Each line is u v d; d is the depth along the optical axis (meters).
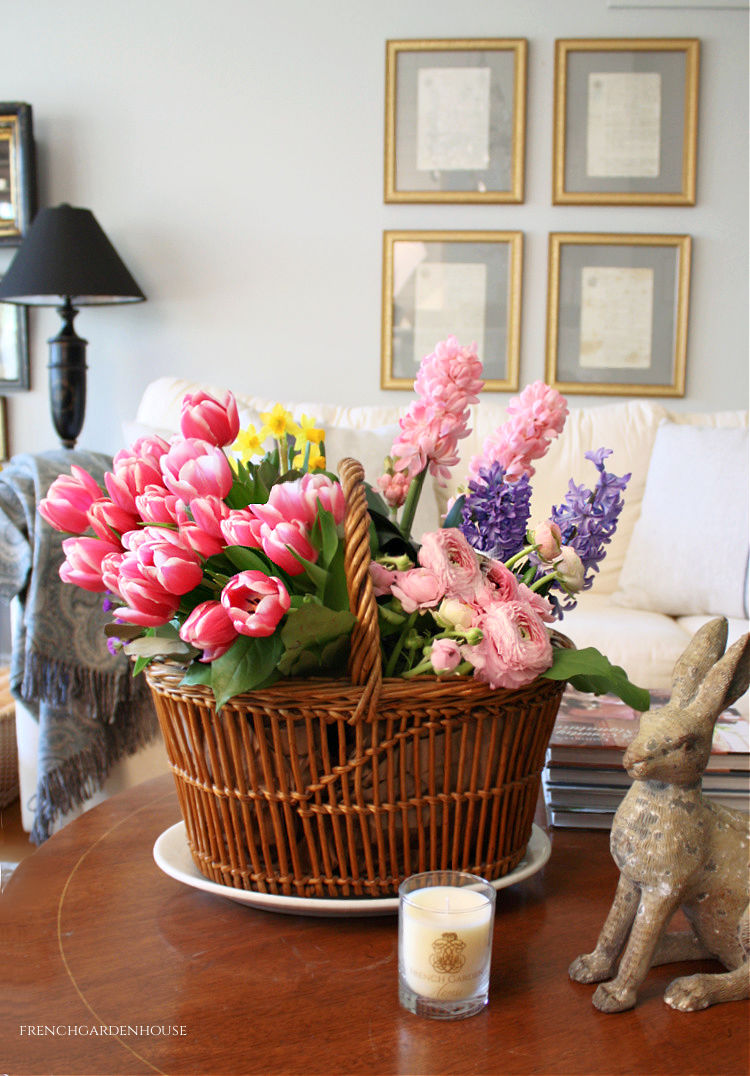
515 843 0.75
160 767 1.90
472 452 2.46
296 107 3.13
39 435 3.31
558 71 3.06
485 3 3.06
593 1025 0.59
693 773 0.60
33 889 0.79
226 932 0.71
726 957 0.63
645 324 3.13
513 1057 0.56
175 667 0.70
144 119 3.17
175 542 0.63
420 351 3.17
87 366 3.00
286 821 0.69
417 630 0.73
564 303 3.14
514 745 0.71
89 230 2.81
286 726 0.66
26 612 1.75
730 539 2.25
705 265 3.12
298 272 3.18
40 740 1.79
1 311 3.25
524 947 0.69
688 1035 0.58
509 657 0.64
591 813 0.93
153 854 0.85
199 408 0.70
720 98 3.07
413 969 0.60
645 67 3.06
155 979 0.64
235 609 0.61
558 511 0.80
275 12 3.11
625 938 0.63
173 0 3.12
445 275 3.14
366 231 3.16
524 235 3.13
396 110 3.11
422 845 0.70
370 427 2.51
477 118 3.10
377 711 0.66
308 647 0.65
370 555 0.71
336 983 0.64
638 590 2.35
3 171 3.15
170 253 3.20
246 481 0.76
